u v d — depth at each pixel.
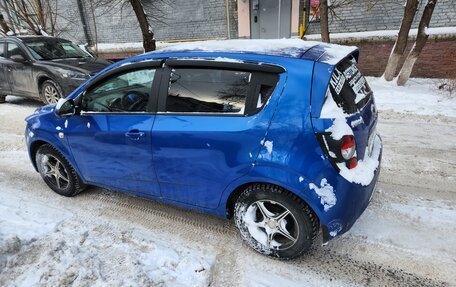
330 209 2.20
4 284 2.37
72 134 3.16
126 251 2.70
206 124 2.46
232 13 10.50
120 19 12.11
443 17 8.19
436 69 8.35
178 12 11.20
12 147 5.08
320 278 2.39
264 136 2.26
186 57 2.60
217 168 2.47
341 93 2.28
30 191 3.75
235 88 2.41
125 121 2.84
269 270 2.48
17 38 7.22
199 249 2.72
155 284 2.34
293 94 2.21
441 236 2.75
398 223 2.94
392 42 8.67
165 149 2.64
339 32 9.34
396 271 2.43
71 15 12.67
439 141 4.62
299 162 2.17
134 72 2.82
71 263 2.54
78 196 3.61
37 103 7.75
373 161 2.53
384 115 5.81
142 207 3.35
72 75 6.38
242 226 2.58
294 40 2.84
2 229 2.97
